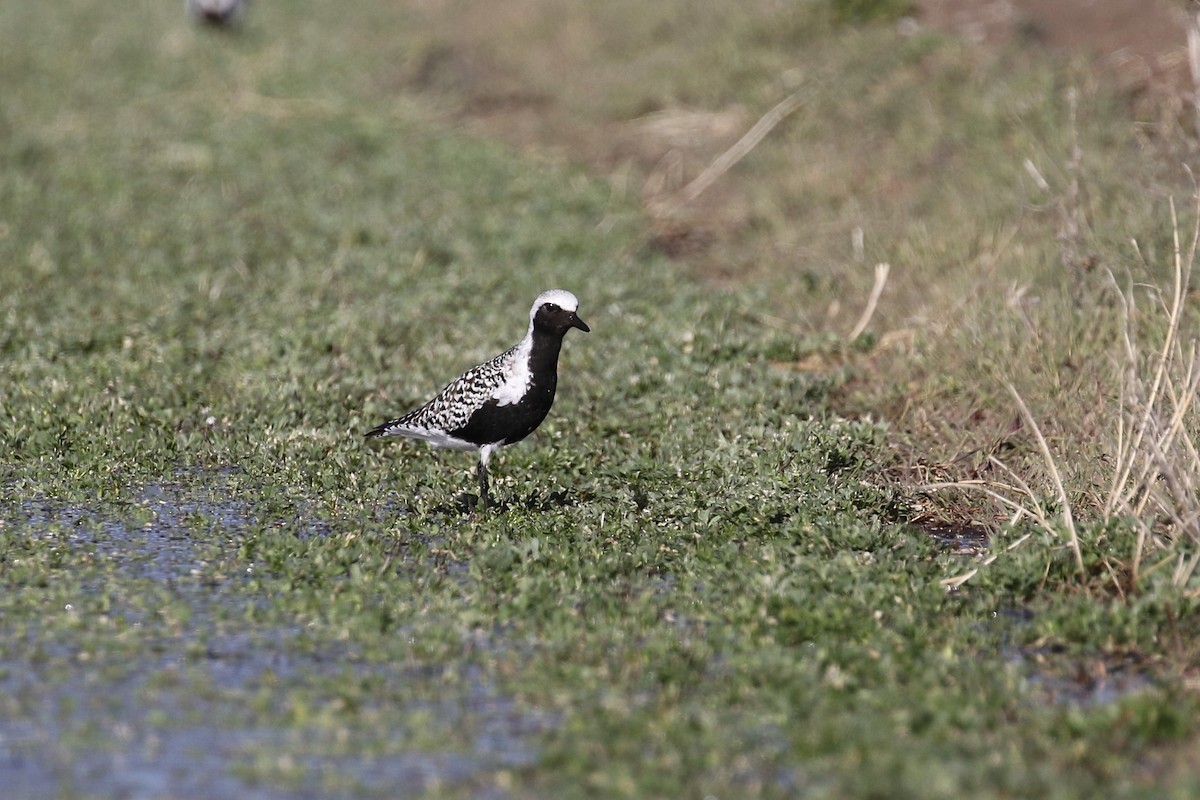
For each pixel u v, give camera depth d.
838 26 27.38
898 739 8.02
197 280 18.70
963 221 19.03
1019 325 15.30
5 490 12.49
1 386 14.88
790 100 25.02
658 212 22.91
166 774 7.75
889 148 22.56
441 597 10.09
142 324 16.89
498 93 30.23
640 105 27.16
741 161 24.08
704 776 7.64
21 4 42.06
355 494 12.46
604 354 16.14
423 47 34.34
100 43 35.94
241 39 36.75
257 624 9.71
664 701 8.48
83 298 17.98
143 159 25.72
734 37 28.36
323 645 9.39
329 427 13.92
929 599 9.99
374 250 20.45
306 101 30.27
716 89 26.42
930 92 23.59
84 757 7.93
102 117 28.81
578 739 8.04
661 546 11.16
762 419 13.93
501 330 17.00
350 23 39.22
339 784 7.64
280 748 8.02
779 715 8.27
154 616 9.83
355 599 9.97
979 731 8.12
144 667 9.05
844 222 20.67
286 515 11.99
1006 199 19.27
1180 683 8.77
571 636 9.38
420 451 13.63
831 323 17.50
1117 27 23.91
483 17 36.81
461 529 11.56
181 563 10.88
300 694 8.59
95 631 9.55
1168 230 16.34
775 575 10.20
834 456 12.91
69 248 20.17
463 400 11.77
